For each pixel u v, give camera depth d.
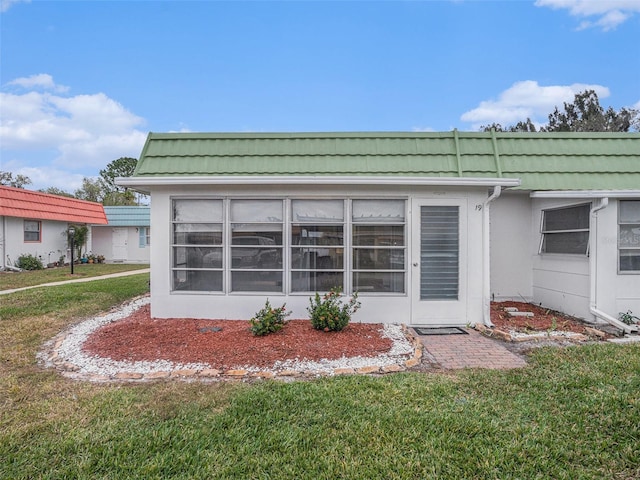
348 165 8.04
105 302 9.11
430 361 5.06
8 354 5.37
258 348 5.33
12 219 17.27
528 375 4.46
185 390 4.10
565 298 7.64
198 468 2.80
